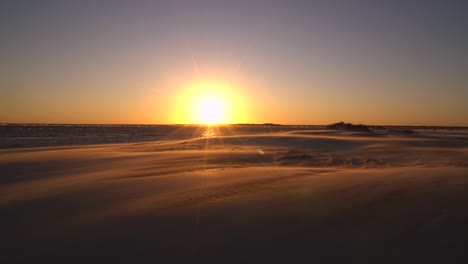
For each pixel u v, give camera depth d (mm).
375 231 5430
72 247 5250
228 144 29828
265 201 7328
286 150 23375
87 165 15367
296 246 5004
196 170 13352
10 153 22016
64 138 45938
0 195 9070
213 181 10117
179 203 7477
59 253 5059
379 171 11312
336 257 4656
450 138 37656
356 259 4590
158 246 5145
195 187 9242
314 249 4898
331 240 5168
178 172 12797
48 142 37219
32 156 19328
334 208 6605
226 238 5348
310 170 12594
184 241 5289
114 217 6609
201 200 7680
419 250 4785
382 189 7902
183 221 6195
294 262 4547
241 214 6469
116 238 5520
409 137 40219
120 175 12172
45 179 11766
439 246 4871
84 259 4824
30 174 12984
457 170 10531
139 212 6863
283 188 8633
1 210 7441
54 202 8023
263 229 5668
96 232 5828
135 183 10164
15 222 6586
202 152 21328
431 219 5805
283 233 5477
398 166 15062
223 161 17062
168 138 49469
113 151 23328
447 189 7590
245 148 25875
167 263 4609
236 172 12164
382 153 20781
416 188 7836
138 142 38000
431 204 6562
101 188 9523
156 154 20125
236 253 4836
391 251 4781
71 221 6508
